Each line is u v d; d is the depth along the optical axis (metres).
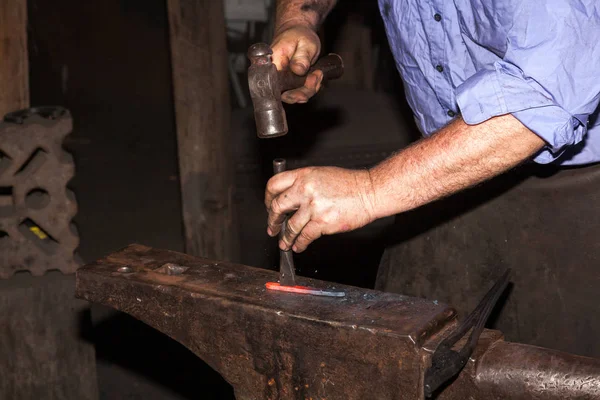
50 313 2.54
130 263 1.68
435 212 2.05
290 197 1.49
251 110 4.92
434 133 1.49
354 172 1.50
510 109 1.34
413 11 1.71
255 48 1.53
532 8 1.34
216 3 3.24
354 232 4.09
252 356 1.46
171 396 2.85
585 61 1.34
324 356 1.37
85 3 7.14
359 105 4.91
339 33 5.29
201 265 1.66
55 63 7.09
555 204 1.85
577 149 1.71
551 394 1.24
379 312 1.38
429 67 1.75
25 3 2.77
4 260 2.49
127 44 7.34
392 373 1.30
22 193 2.42
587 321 1.89
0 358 2.52
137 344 3.18
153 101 6.88
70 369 2.62
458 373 1.30
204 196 3.45
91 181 5.28
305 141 4.62
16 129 2.37
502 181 1.91
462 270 2.05
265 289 1.52
